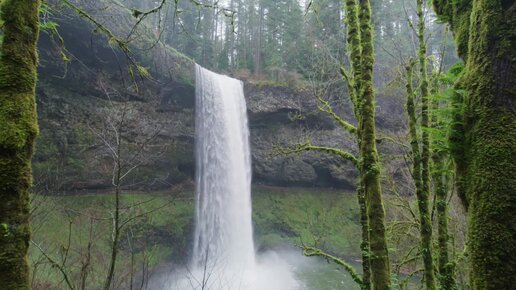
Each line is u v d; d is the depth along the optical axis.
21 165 2.66
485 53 2.48
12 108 2.68
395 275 7.01
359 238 25.34
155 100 21.94
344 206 28.20
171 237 20.64
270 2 33.72
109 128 17.38
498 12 2.44
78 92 19.11
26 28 2.86
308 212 27.91
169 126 22.73
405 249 11.08
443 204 5.33
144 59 19.25
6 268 2.46
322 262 23.30
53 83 18.28
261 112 27.47
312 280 19.95
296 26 27.92
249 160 27.67
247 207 26.45
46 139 18.02
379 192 3.92
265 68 34.50
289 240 26.20
